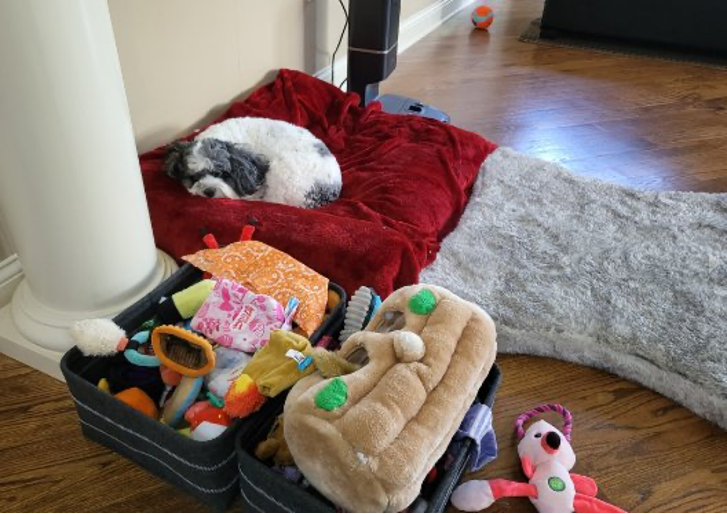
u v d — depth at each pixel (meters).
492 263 1.49
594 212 1.72
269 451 0.93
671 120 2.50
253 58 2.04
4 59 0.89
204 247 1.38
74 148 0.99
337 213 1.52
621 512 0.95
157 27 1.62
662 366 1.24
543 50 3.29
